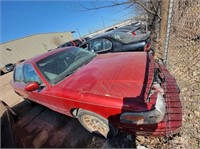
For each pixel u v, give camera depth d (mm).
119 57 3186
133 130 2031
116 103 1979
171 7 3127
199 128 2271
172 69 4090
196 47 4828
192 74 3582
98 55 3721
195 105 2672
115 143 2473
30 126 3592
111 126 2295
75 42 13055
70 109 2662
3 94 7277
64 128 3182
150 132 1935
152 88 2119
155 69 2533
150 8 6688
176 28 6047
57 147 2773
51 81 2865
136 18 7520
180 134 2254
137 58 2957
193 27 5363
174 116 2002
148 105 1865
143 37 5277
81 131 2945
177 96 2307
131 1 5094
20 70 3939
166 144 2199
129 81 2209
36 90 3098
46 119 3691
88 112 2377
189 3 5848
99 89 2227
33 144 2998
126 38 5496
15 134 2680
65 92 2494
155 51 5559
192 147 2055
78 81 2570
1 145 2023
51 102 2943
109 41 5457
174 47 5465
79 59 3488
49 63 3168
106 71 2596
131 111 1901
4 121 2648
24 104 4871
